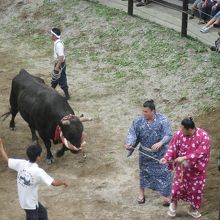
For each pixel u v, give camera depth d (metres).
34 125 8.78
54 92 8.66
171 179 7.38
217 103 9.98
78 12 14.52
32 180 6.18
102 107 10.58
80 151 8.36
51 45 13.84
